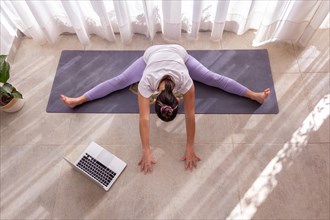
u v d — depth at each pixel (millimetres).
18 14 1873
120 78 1789
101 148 1644
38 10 1836
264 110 1770
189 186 1575
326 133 1688
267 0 1861
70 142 1726
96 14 1951
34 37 2043
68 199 1569
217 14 1845
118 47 2066
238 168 1613
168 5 1798
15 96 1676
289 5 1781
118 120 1780
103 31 2033
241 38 2064
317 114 1747
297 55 1965
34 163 1675
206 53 1998
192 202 1536
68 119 1794
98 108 1816
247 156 1645
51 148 1713
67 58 2020
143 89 1439
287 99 1804
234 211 1509
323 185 1552
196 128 1736
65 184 1608
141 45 2072
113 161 1621
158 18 2012
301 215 1486
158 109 1298
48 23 1974
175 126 1747
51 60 2027
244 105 1790
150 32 2012
